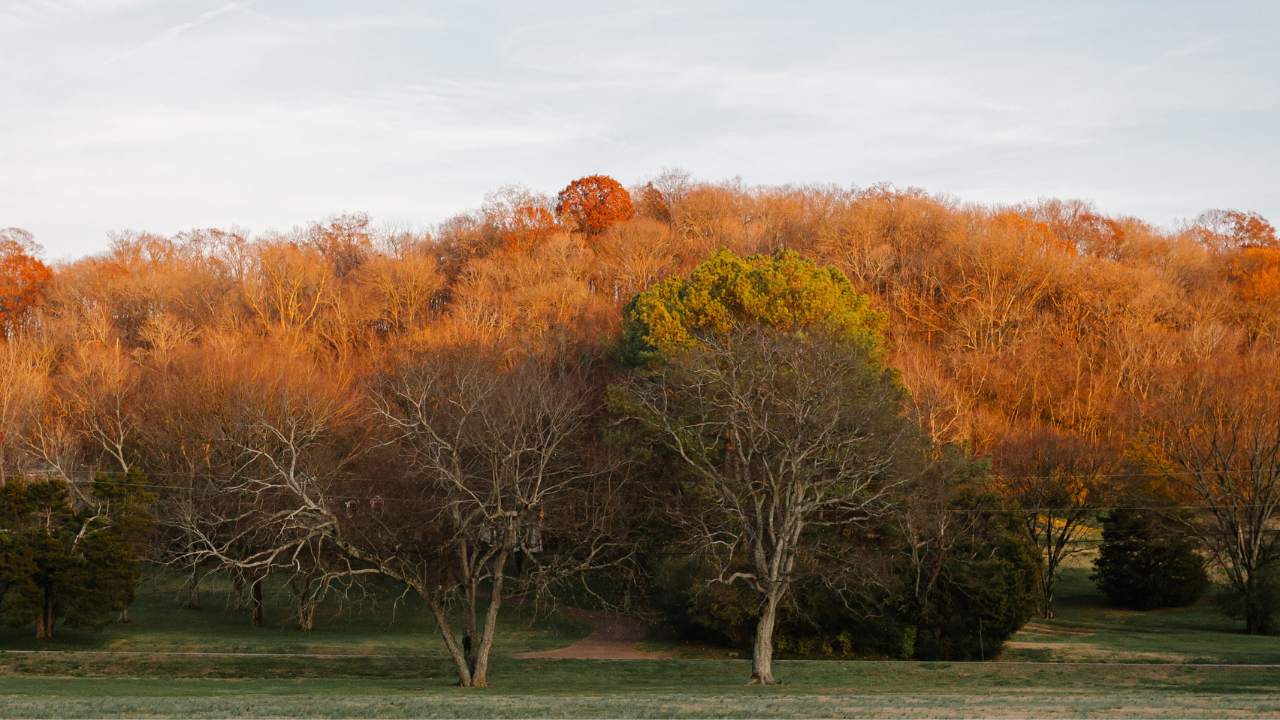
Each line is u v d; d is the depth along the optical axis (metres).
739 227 116.81
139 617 60.19
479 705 30.09
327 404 62.78
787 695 34.97
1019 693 35.72
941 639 50.81
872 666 46.00
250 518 51.06
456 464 40.75
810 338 49.44
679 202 131.50
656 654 52.16
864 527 51.03
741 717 27.02
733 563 49.03
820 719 26.38
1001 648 51.16
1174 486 67.31
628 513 52.88
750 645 53.38
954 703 30.09
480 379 54.53
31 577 52.47
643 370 57.31
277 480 51.56
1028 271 101.31
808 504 41.53
